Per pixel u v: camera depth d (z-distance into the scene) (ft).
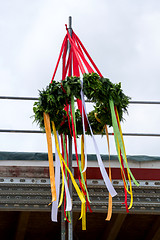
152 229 24.71
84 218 18.97
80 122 20.75
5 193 20.42
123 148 18.74
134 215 23.99
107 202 20.99
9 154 22.29
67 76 19.16
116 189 21.35
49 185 20.77
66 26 21.30
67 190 17.78
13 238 24.30
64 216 19.72
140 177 21.54
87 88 18.93
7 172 20.63
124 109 19.90
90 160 22.40
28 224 23.93
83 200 17.39
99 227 24.67
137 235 25.41
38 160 22.39
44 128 19.72
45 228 24.31
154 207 21.42
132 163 23.18
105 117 20.08
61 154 19.99
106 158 22.68
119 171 21.52
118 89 19.42
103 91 18.95
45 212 23.07
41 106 18.93
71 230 19.11
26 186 20.63
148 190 21.52
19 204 20.44
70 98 19.11
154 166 23.22
